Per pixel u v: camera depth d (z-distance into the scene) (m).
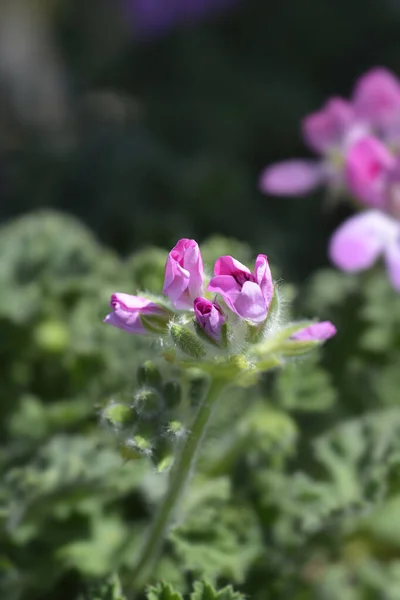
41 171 0.76
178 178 0.71
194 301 0.38
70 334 0.50
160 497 0.45
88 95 0.93
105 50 1.02
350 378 0.52
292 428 0.47
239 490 0.47
